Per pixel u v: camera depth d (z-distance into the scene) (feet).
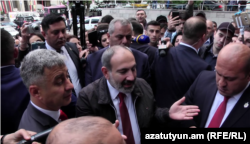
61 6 71.61
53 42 7.54
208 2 37.29
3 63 5.07
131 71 4.94
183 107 5.07
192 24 6.77
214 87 5.32
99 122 2.18
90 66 7.88
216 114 5.05
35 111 4.19
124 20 7.33
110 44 7.74
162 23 15.58
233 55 4.36
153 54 8.96
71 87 4.30
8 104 4.83
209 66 6.68
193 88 5.92
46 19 7.36
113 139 2.10
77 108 5.50
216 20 35.37
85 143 1.95
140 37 8.52
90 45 8.35
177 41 10.93
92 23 53.26
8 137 3.48
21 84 5.08
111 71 4.99
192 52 6.88
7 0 105.91
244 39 8.33
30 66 3.97
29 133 3.43
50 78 3.94
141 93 5.53
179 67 6.88
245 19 8.00
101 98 5.23
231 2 35.24
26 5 109.70
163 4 40.63
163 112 5.40
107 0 64.18
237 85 4.47
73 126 2.10
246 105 4.64
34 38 8.82
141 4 43.11
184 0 37.47
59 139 2.02
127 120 5.26
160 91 7.38
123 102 5.29
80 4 9.31
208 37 12.60
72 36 10.64
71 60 8.13
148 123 5.47
